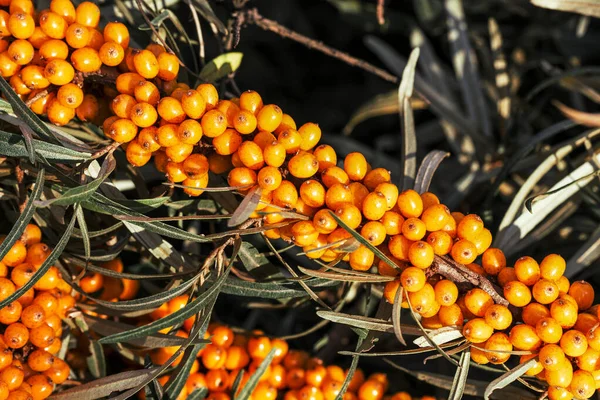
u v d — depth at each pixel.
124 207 0.53
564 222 0.62
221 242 0.54
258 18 0.62
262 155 0.51
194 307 0.52
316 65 0.81
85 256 0.55
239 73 0.78
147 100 0.52
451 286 0.52
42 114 0.56
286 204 0.52
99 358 0.57
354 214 0.51
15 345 0.53
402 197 0.52
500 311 0.51
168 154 0.52
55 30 0.52
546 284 0.52
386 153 0.76
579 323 0.52
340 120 0.79
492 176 0.65
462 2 0.74
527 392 0.55
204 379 0.57
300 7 0.82
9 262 0.54
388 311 0.54
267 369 0.57
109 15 0.60
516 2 0.72
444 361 0.60
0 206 0.58
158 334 0.54
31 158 0.51
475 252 0.52
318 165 0.52
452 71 0.78
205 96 0.52
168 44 0.58
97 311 0.56
